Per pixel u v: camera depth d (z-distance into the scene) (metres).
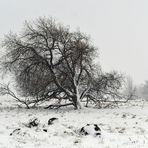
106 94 33.34
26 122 18.14
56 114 24.34
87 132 13.45
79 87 32.81
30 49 30.28
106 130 15.72
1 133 13.55
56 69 31.25
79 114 24.83
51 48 30.09
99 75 32.69
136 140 12.41
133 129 16.17
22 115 23.19
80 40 30.67
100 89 32.94
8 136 12.61
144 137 13.20
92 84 32.16
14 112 26.12
